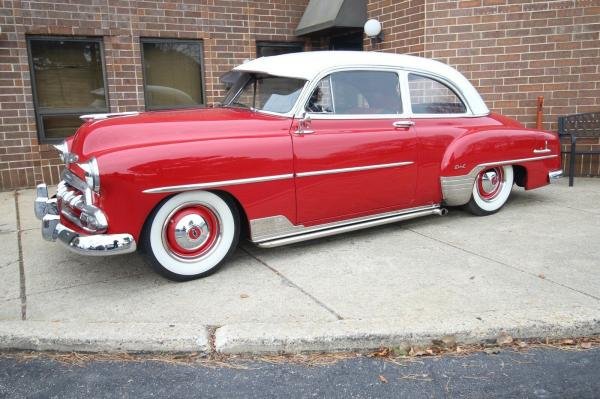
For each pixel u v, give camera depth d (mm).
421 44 7566
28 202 6648
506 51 7449
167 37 8086
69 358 3109
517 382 2846
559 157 6191
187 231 3959
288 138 4289
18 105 7238
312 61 4707
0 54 7031
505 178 5805
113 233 3654
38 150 7438
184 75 8406
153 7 7898
